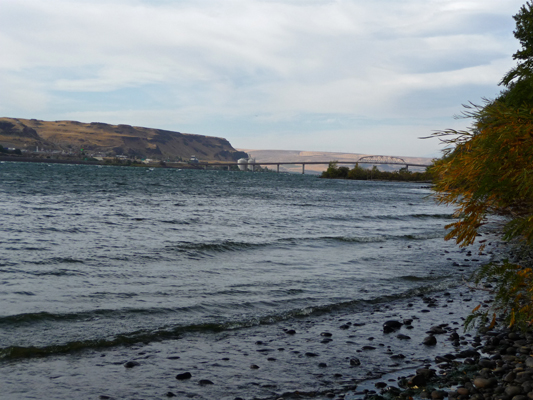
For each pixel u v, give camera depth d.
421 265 13.17
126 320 7.16
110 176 94.75
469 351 6.14
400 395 4.82
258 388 4.95
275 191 63.31
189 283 9.88
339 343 6.56
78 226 19.34
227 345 6.33
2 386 4.70
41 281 9.52
